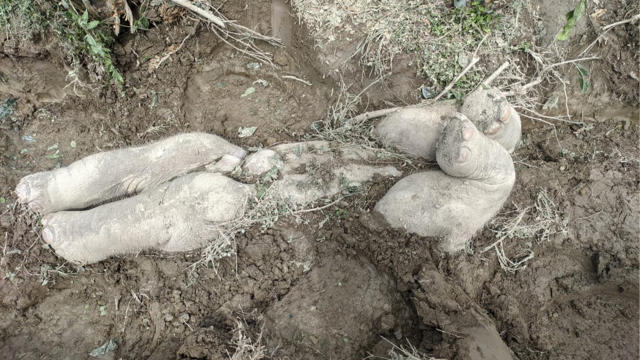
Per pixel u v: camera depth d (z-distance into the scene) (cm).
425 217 141
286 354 133
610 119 174
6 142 162
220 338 134
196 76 180
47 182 145
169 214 141
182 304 146
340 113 171
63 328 147
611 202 158
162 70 178
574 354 145
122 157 149
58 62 164
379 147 160
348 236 146
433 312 131
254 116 181
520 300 150
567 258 154
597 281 151
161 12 172
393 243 143
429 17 169
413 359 123
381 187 151
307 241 147
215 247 146
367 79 175
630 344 146
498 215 157
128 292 151
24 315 147
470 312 134
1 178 157
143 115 175
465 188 139
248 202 146
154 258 151
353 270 143
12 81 163
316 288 142
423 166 155
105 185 148
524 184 162
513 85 169
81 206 150
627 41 169
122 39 174
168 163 151
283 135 177
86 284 151
